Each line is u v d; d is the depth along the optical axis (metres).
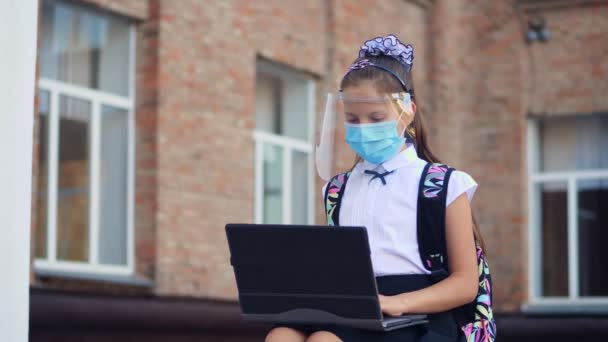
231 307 14.43
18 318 4.69
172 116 13.63
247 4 15.02
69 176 12.59
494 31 19.64
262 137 15.68
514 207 19.23
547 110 19.23
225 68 14.55
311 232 4.38
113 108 13.27
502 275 19.19
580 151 19.20
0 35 4.69
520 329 18.50
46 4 12.38
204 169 14.13
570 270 18.98
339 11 16.89
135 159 13.52
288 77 16.38
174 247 13.63
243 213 14.77
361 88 4.75
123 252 13.38
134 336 13.10
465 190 4.66
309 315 4.51
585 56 19.02
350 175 4.93
